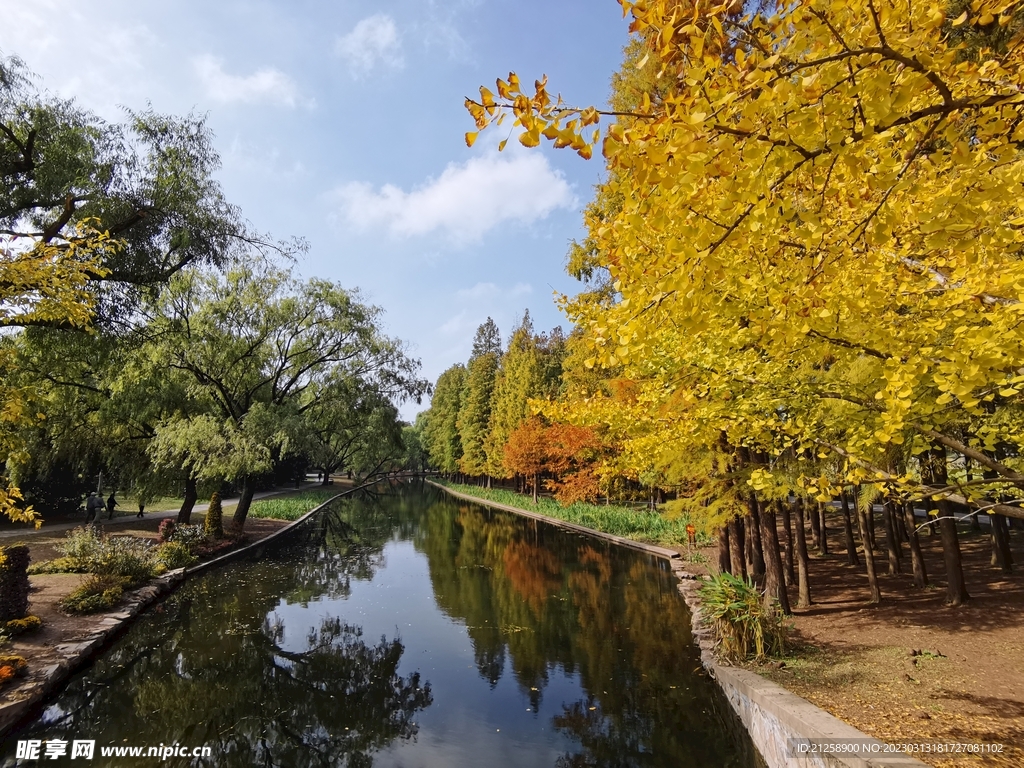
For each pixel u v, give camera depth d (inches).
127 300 426.6
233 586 525.3
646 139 72.0
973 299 116.9
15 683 260.5
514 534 899.4
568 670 317.1
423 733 251.4
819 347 139.8
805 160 77.2
